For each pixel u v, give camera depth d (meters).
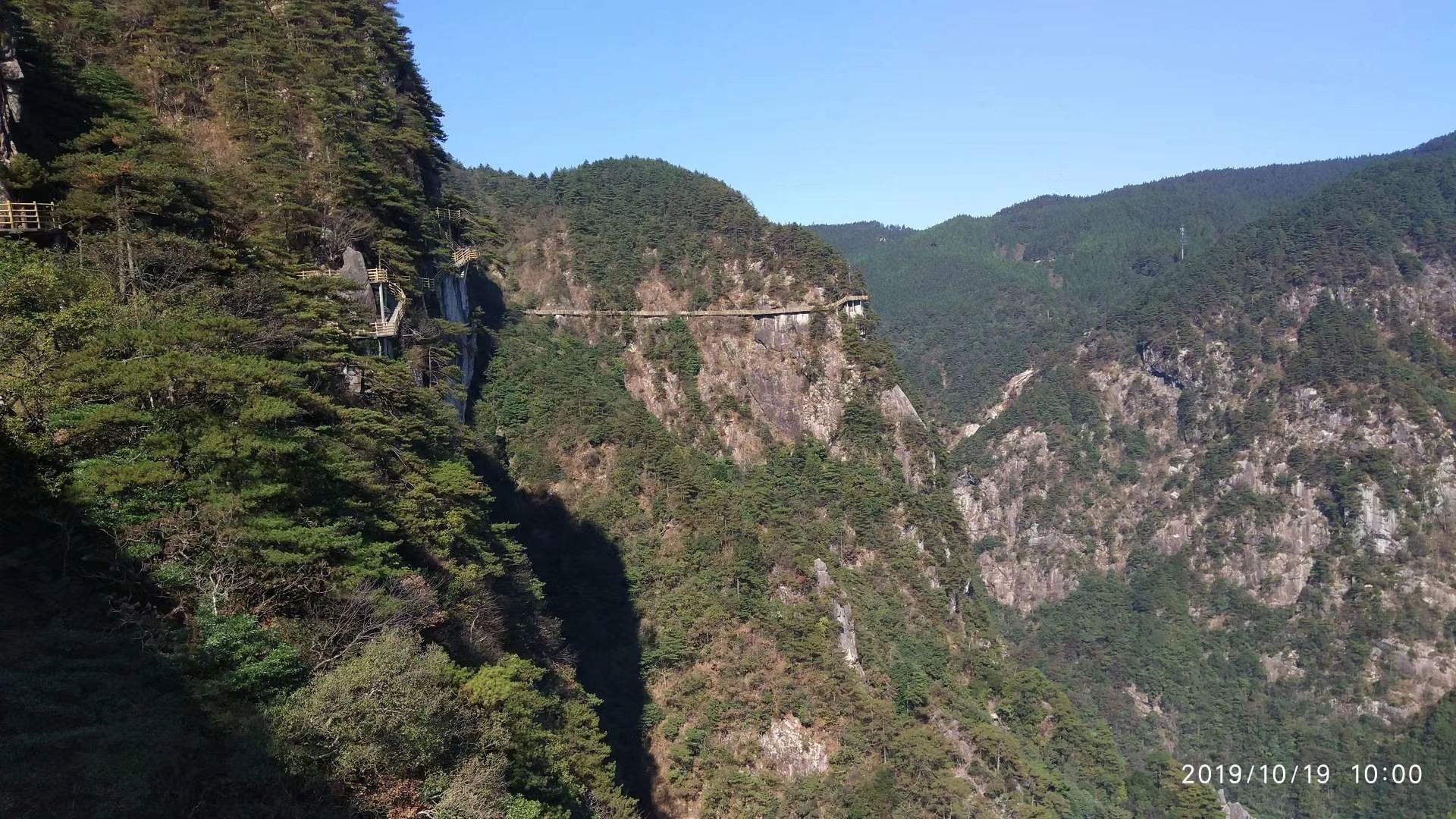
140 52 50.81
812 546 87.50
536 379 99.81
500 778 27.83
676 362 115.12
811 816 62.91
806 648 74.12
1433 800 125.62
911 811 65.94
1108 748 94.44
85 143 38.19
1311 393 190.00
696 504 86.94
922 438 113.00
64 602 23.31
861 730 70.25
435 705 25.53
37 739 18.81
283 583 26.67
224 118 51.25
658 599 77.12
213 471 26.64
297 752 22.25
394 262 54.03
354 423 36.53
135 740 19.78
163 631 23.80
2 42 36.44
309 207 47.09
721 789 62.19
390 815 23.78
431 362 57.88
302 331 37.69
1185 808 92.25
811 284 121.88
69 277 31.34
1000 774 77.56
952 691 84.19
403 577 31.86
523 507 81.56
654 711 66.44
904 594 93.38
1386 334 194.62
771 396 114.94
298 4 63.19
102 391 27.08
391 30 72.06
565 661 57.12
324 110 54.12
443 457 48.91
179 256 35.78
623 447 92.06
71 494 24.69
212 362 28.12
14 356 27.61
